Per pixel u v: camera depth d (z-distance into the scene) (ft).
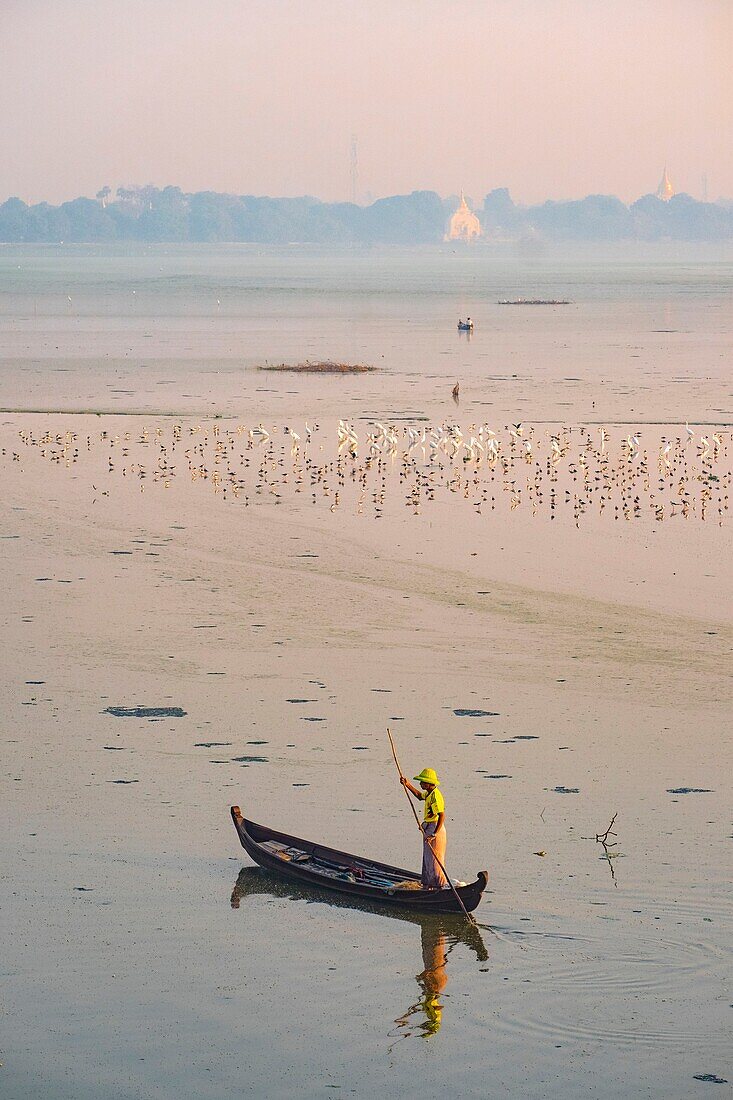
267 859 114.52
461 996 96.68
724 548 230.89
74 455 317.42
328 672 166.81
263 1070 88.02
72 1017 93.91
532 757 139.23
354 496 274.16
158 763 137.59
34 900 109.50
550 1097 85.10
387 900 109.60
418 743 142.92
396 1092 85.40
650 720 150.51
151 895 111.14
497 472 300.40
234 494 274.98
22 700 156.04
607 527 246.88
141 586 205.77
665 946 102.12
